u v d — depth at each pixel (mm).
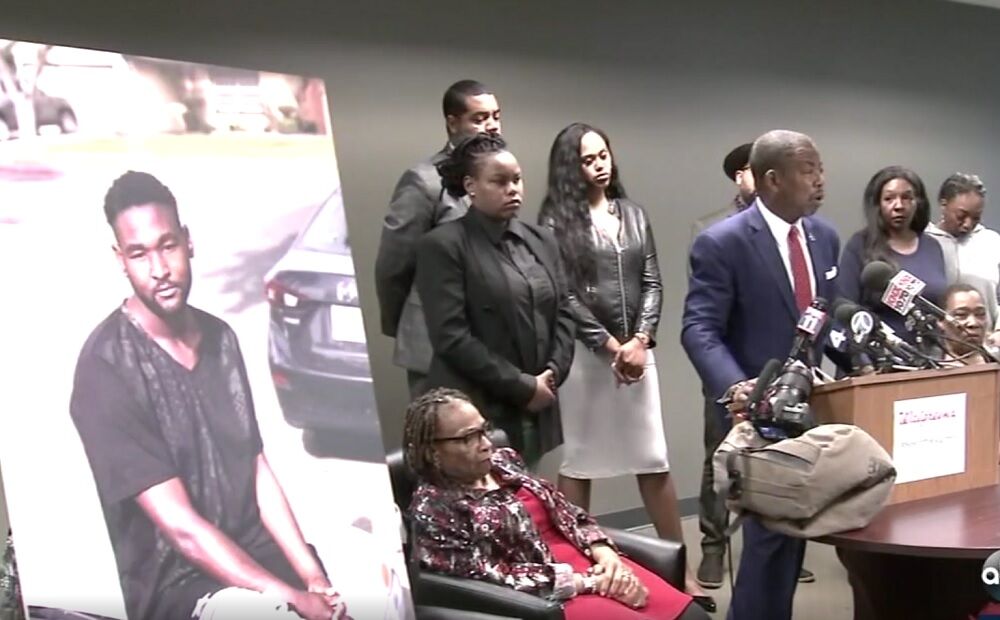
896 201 3301
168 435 1182
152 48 3174
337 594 1263
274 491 1250
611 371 3279
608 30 4172
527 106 3965
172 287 1229
